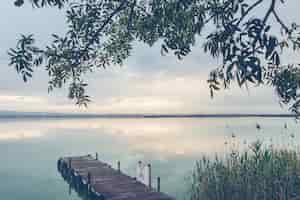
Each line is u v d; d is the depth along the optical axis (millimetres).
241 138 64250
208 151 50500
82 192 24266
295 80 5348
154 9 5039
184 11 4852
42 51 4664
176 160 42812
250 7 3578
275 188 13117
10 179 31750
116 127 190250
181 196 19547
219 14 3971
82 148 66375
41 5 4398
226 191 13695
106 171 27984
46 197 24359
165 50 5500
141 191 20016
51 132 138125
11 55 4402
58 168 37062
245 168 14203
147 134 115250
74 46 5160
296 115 5547
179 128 161125
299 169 13641
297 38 4730
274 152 14828
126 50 6207
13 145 75625
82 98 5809
